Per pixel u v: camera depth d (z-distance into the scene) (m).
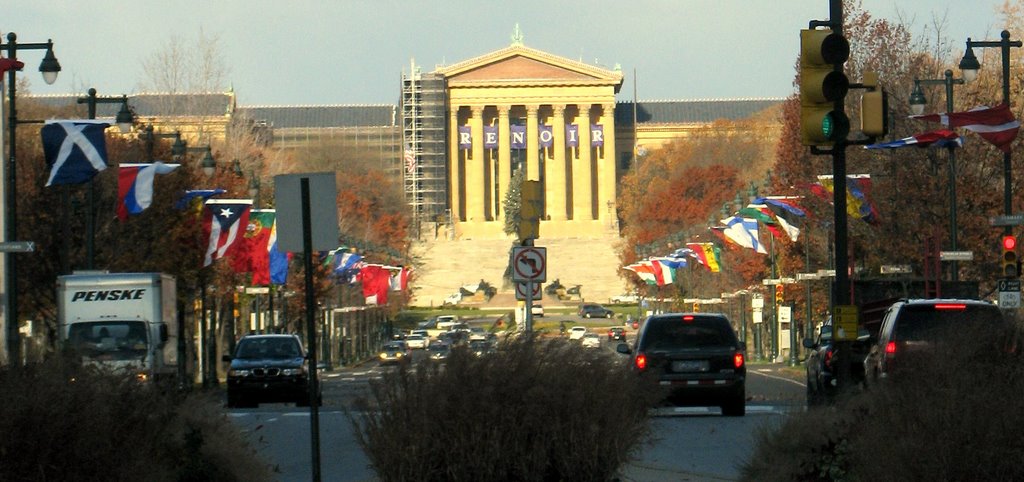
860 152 130.50
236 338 185.62
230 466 41.78
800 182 142.62
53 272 114.81
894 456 32.09
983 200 120.19
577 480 37.03
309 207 41.12
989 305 58.34
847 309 45.12
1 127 89.25
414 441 36.38
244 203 121.81
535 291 72.50
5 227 91.25
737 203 181.62
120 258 116.88
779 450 40.44
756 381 132.75
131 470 34.47
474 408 36.41
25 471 31.55
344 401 102.44
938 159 121.50
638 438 39.50
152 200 109.81
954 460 30.83
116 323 86.06
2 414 31.39
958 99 134.25
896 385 33.78
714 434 63.69
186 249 124.06
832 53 40.78
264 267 138.25
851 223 125.50
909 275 122.19
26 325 127.56
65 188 101.25
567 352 38.00
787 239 164.38
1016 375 31.97
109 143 124.62
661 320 75.50
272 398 97.25
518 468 36.59
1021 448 30.42
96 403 33.78
